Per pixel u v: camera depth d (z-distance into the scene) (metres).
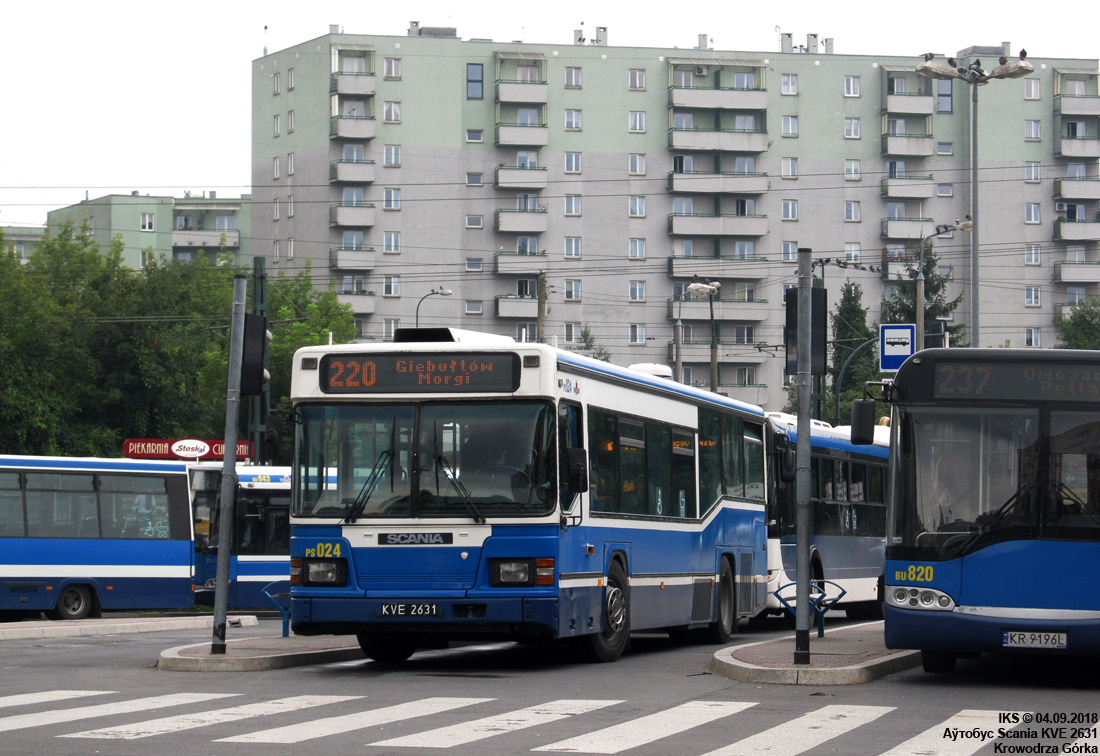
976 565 13.59
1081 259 106.94
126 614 35.91
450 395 15.60
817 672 14.01
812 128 105.06
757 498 23.84
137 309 58.88
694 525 20.39
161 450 48.94
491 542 15.26
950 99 106.81
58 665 17.39
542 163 102.12
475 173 102.38
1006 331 105.94
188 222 137.25
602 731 10.67
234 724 11.15
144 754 9.54
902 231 104.81
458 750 9.70
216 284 92.12
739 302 102.94
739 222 102.81
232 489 17.03
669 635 22.52
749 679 14.39
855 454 28.56
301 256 102.75
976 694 13.11
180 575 32.34
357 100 101.94
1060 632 13.30
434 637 16.42
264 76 106.06
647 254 103.00
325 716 11.69
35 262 65.38
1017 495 13.65
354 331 83.38
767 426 24.66
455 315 101.69
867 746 9.86
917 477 13.95
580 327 102.06
